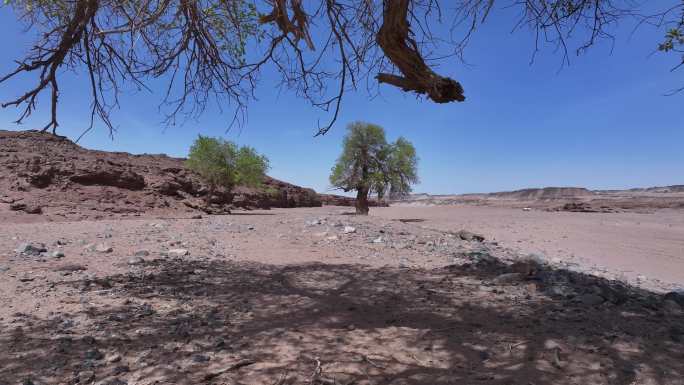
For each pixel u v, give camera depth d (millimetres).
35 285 6488
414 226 20484
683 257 16625
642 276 12266
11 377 3295
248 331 4512
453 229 28016
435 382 3197
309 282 7258
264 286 6902
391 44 3717
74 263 8602
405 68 3771
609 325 4555
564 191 182125
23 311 5129
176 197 41156
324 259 10039
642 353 3645
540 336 4180
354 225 17922
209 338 4250
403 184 34781
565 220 40281
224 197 56219
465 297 6066
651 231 28156
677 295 6266
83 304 5484
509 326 4594
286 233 15219
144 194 37719
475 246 14680
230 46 5207
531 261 8586
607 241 21906
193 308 5457
